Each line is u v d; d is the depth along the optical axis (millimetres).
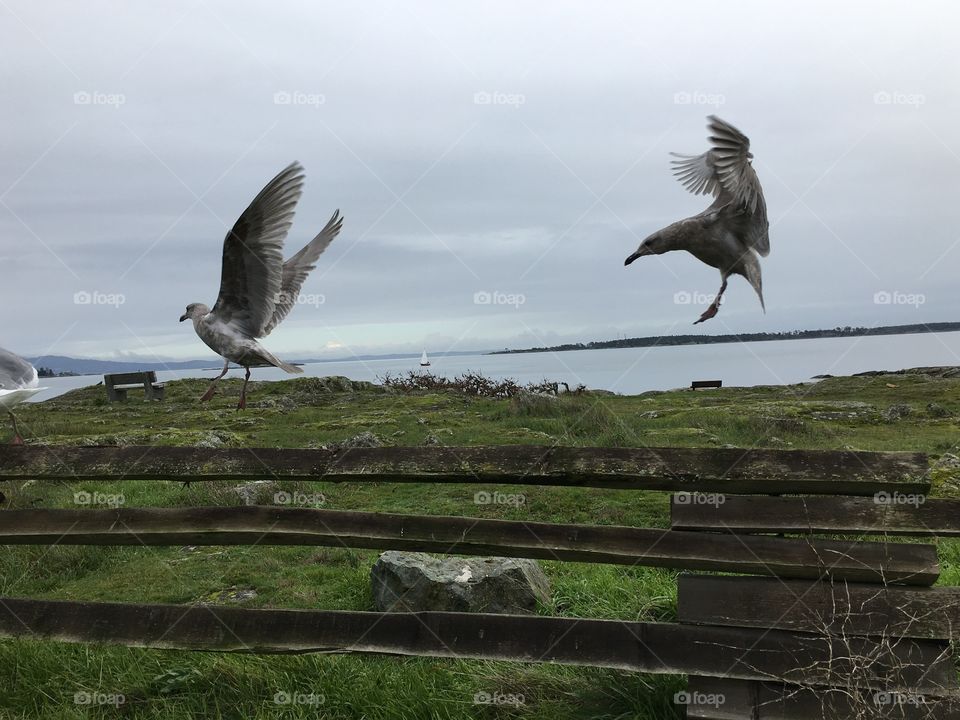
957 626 3760
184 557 8102
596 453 4117
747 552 3971
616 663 4090
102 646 5082
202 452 4566
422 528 4332
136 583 7312
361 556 7926
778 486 3916
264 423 17719
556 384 23703
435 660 5070
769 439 13609
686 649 4023
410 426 16094
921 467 3797
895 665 3775
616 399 22938
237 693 4727
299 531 4453
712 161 4352
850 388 23781
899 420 16156
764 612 3953
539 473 4141
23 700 4738
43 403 25391
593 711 4379
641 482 4055
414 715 4445
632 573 7000
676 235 4363
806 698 3881
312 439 14750
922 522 3826
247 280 6215
